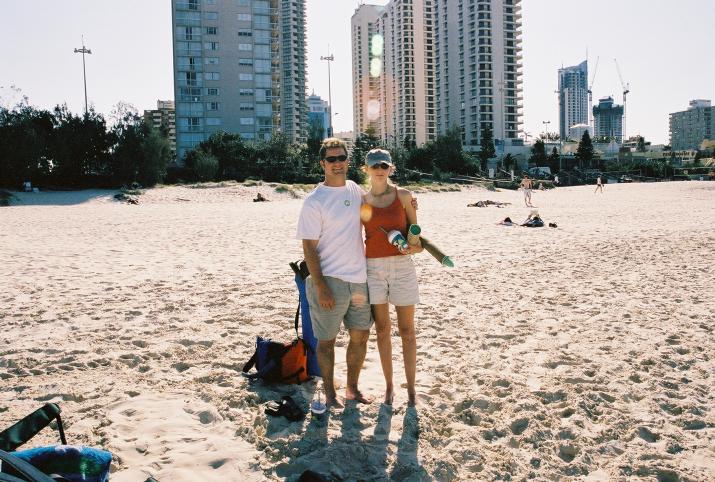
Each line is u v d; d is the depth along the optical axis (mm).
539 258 10516
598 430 3410
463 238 13773
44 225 17750
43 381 4168
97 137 46375
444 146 77625
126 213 23750
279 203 33406
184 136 94062
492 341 5238
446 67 169125
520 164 125250
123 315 6160
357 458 3027
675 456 3100
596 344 5156
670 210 24250
